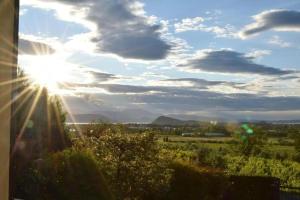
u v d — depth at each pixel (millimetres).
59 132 11727
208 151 19094
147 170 10398
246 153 25453
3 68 3354
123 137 10375
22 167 7160
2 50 3338
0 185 3314
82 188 7523
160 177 10633
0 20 3320
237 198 14430
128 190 10109
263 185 14477
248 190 14461
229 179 14375
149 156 10508
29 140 9445
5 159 3354
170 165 11805
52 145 11328
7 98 3377
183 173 11883
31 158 8359
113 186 9547
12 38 3418
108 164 9969
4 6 3348
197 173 12203
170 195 11344
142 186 10297
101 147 10203
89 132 11211
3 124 3346
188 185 11820
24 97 9266
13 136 3473
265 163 19953
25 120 9367
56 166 7516
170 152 12477
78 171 7594
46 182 7203
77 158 7746
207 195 12609
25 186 6766
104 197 7945
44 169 7336
